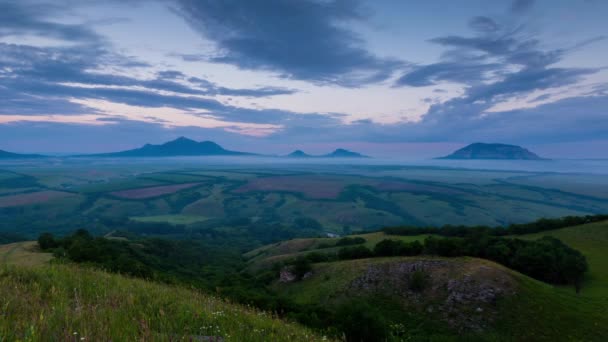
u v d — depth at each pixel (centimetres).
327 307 5128
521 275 4978
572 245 7738
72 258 4425
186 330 872
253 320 1195
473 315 4147
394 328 4000
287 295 6184
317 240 12912
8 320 698
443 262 5475
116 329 719
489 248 6669
